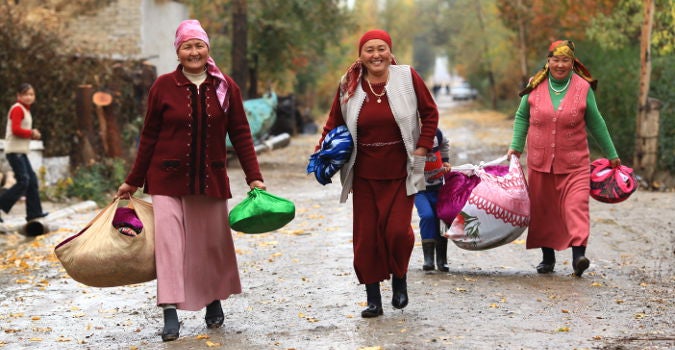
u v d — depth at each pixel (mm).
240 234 18047
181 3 44031
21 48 29547
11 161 19062
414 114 10008
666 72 29016
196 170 9641
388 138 9992
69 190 25500
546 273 13203
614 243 15969
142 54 39844
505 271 13438
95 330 10445
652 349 8625
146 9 40281
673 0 26812
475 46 99125
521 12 60688
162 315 11156
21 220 20125
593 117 12938
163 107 9625
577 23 42000
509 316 10281
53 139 29969
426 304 11039
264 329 10023
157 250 9484
